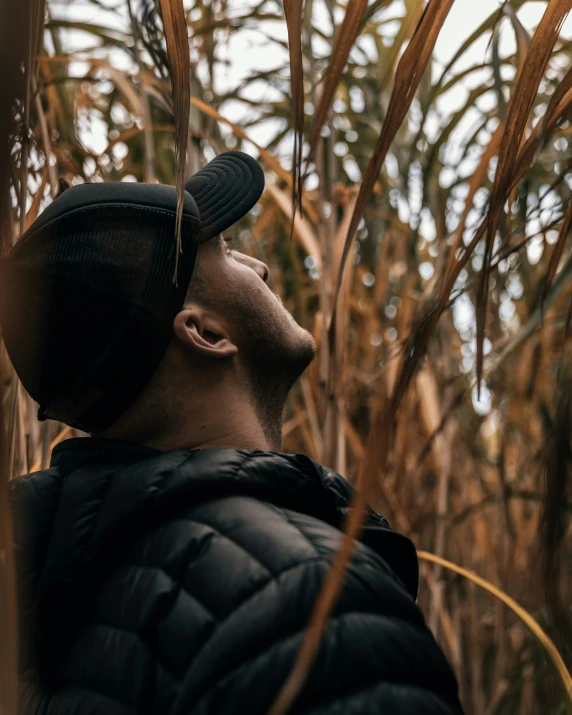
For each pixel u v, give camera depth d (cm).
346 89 197
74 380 65
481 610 193
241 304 69
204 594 49
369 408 179
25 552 58
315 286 182
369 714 43
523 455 197
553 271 64
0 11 25
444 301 52
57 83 144
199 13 152
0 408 31
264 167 179
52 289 64
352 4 53
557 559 44
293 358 72
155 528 55
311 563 48
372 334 182
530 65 54
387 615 47
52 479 63
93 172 136
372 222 187
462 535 183
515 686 149
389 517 164
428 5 51
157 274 65
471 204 87
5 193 25
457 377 150
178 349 66
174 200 67
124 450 64
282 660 44
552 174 150
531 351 180
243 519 52
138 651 50
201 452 57
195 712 44
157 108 158
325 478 60
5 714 30
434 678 46
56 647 57
